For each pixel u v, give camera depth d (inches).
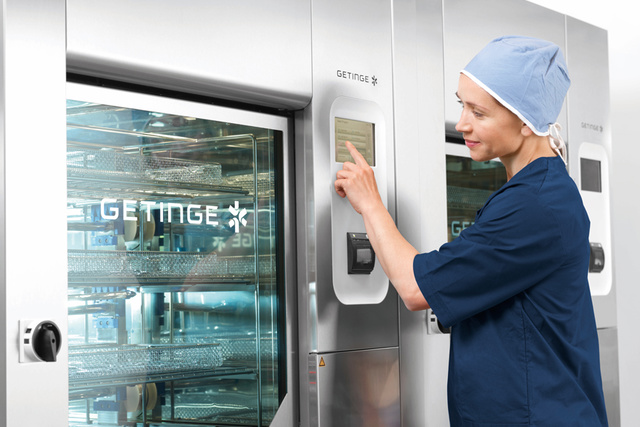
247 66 65.2
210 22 62.8
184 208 63.8
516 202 57.6
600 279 104.5
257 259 68.9
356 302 73.0
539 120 59.9
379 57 77.6
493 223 57.7
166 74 60.0
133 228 60.5
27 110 52.2
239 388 66.9
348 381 71.5
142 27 58.4
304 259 70.5
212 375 65.1
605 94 108.3
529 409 57.6
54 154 53.5
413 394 78.2
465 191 91.0
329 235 70.9
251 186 68.7
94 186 58.1
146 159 61.4
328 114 71.7
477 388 59.7
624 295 130.8
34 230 52.2
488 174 94.3
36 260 52.2
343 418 70.8
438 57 84.9
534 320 58.6
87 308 57.6
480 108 60.7
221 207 66.4
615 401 104.5
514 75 59.3
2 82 51.1
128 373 59.9
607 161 107.6
